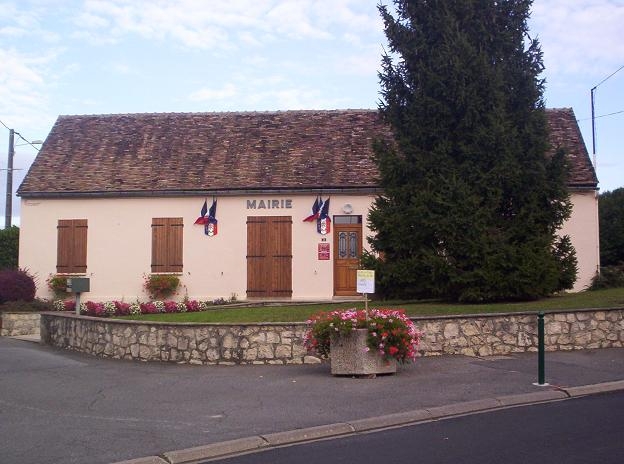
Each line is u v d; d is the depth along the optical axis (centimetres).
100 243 2191
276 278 2123
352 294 2105
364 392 985
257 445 741
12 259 2600
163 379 1124
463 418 848
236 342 1260
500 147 1476
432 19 1549
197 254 2156
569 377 1073
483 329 1299
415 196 1518
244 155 2275
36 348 1570
